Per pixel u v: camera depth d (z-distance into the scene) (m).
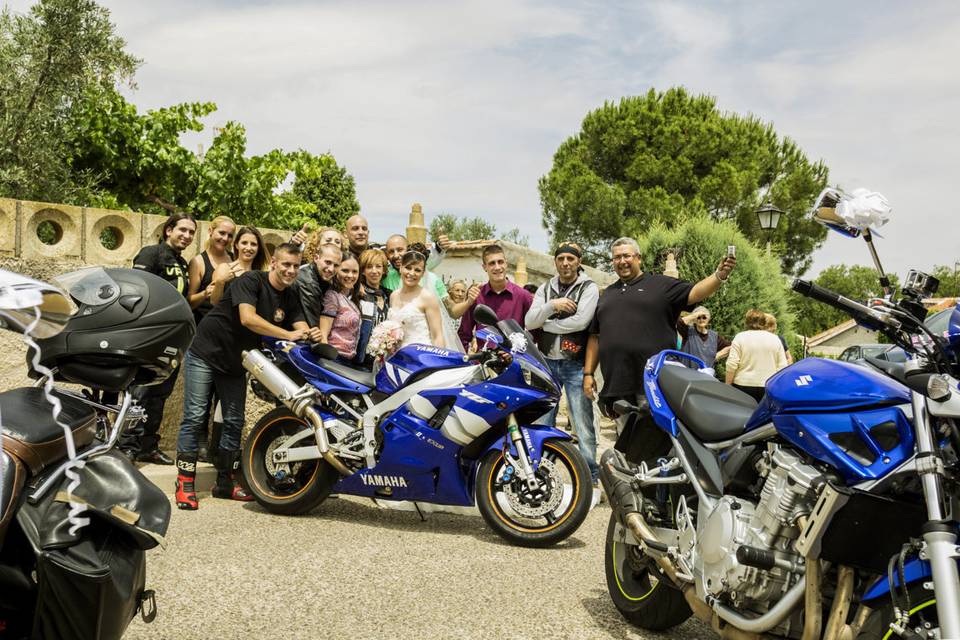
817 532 2.71
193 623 3.65
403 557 4.91
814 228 31.27
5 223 6.81
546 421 6.88
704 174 31.97
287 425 6.01
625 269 6.44
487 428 5.40
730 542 3.11
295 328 6.18
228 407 6.14
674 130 31.52
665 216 29.80
